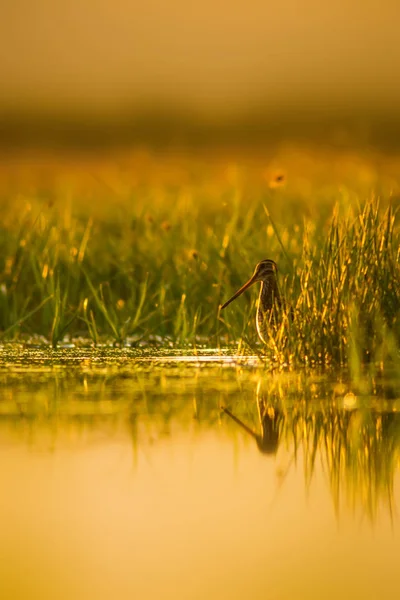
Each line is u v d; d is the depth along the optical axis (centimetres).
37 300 2859
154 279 2830
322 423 1817
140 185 4181
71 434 1745
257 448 1691
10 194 4500
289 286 2469
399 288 2186
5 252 3094
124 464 1600
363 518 1416
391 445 1706
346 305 2181
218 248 2833
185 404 1933
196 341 2594
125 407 1912
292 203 3472
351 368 2112
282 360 2250
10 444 1686
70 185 4503
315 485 1531
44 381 2125
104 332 2725
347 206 2825
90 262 2939
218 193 4059
